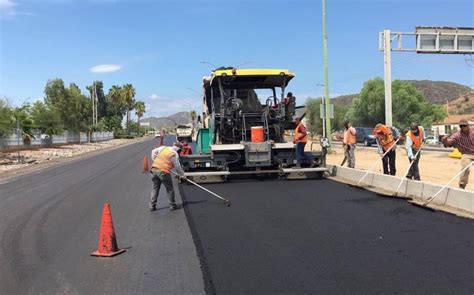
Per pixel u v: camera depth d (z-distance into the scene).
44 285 5.77
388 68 27.22
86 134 73.25
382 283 5.47
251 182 14.57
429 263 6.16
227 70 14.97
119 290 5.52
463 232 7.71
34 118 51.62
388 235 7.63
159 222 9.27
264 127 15.32
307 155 15.30
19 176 21.34
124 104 114.81
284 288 5.39
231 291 5.35
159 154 10.46
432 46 30.34
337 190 12.52
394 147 13.52
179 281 5.77
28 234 8.61
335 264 6.20
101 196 13.30
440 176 16.97
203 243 7.44
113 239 7.09
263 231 8.10
